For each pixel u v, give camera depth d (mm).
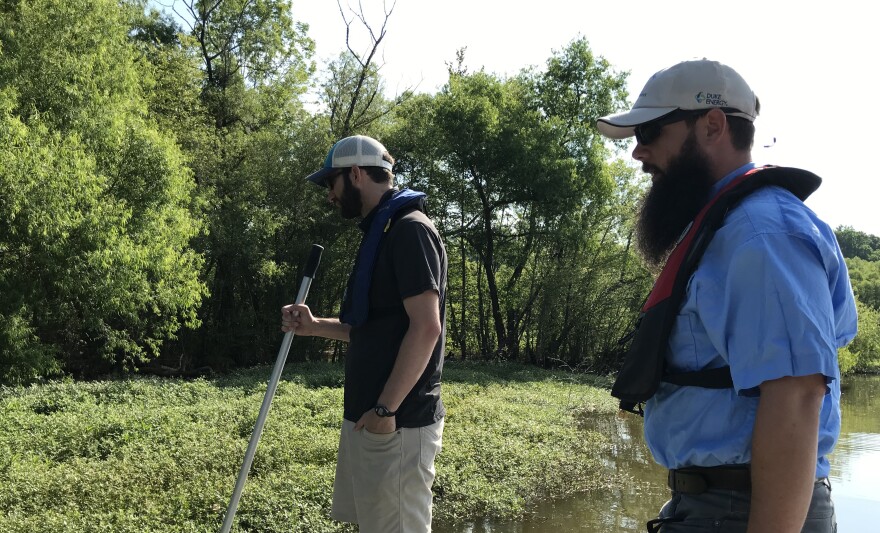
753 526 1288
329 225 20188
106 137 13336
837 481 7664
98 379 16219
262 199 19234
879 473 8070
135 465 6062
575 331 23125
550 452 8438
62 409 9289
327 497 5562
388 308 2707
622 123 1624
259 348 20109
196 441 7008
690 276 1477
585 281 22516
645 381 1528
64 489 5332
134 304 13695
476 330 25297
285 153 19875
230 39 22984
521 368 21125
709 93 1544
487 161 22188
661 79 1603
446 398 12172
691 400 1481
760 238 1354
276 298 20297
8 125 11328
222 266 19031
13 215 11094
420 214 2750
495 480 7109
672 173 1595
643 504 6949
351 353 2789
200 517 5047
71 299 13664
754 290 1329
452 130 22234
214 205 18469
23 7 13031
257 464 6328
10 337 12078
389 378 2566
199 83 21797
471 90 23547
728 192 1470
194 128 19391
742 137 1568
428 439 2713
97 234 12367
